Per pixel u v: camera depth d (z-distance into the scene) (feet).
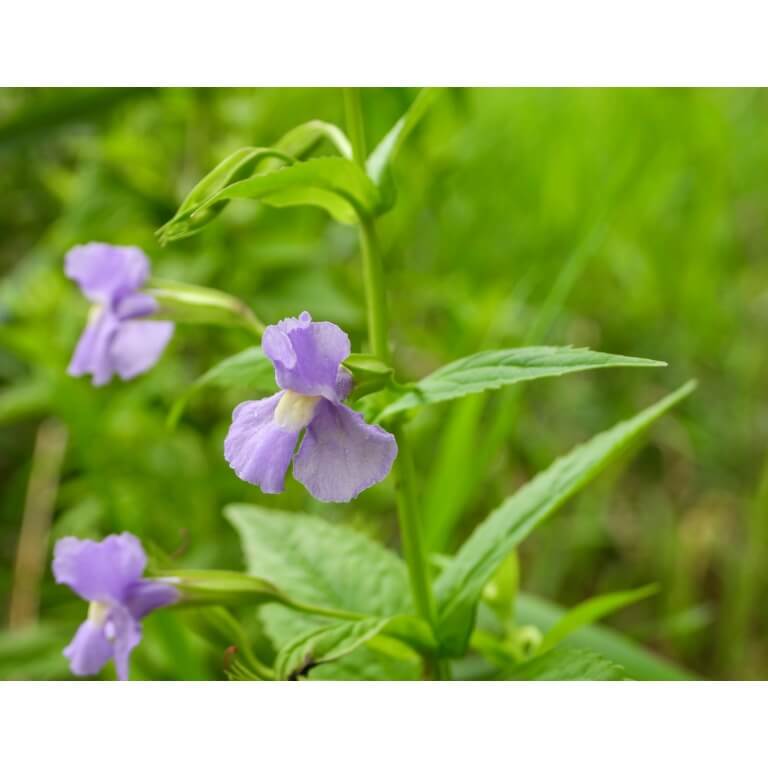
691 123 2.12
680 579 1.64
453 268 2.09
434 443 1.60
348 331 1.55
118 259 1.18
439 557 1.25
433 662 1.14
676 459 1.87
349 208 1.12
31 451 1.82
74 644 1.09
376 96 1.74
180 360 1.61
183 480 1.55
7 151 1.53
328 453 1.02
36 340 1.47
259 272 1.55
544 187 2.13
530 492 1.16
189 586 1.09
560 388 1.92
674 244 2.10
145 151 1.59
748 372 1.97
